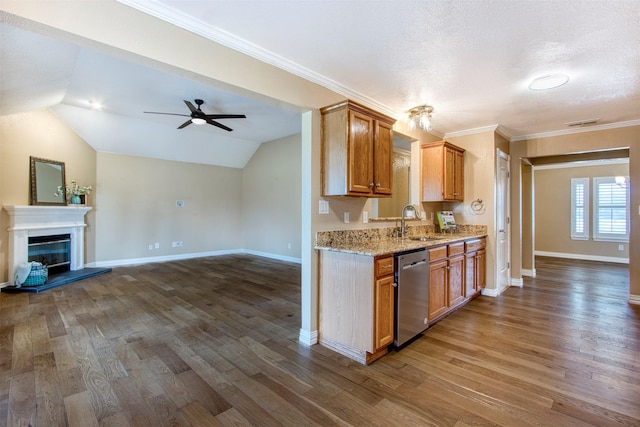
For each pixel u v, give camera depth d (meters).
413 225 4.05
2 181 4.42
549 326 3.08
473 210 4.39
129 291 4.31
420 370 2.23
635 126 3.91
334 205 2.87
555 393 1.95
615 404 1.84
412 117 3.52
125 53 1.70
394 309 2.52
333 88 2.81
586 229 7.25
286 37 2.09
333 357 2.43
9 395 1.89
